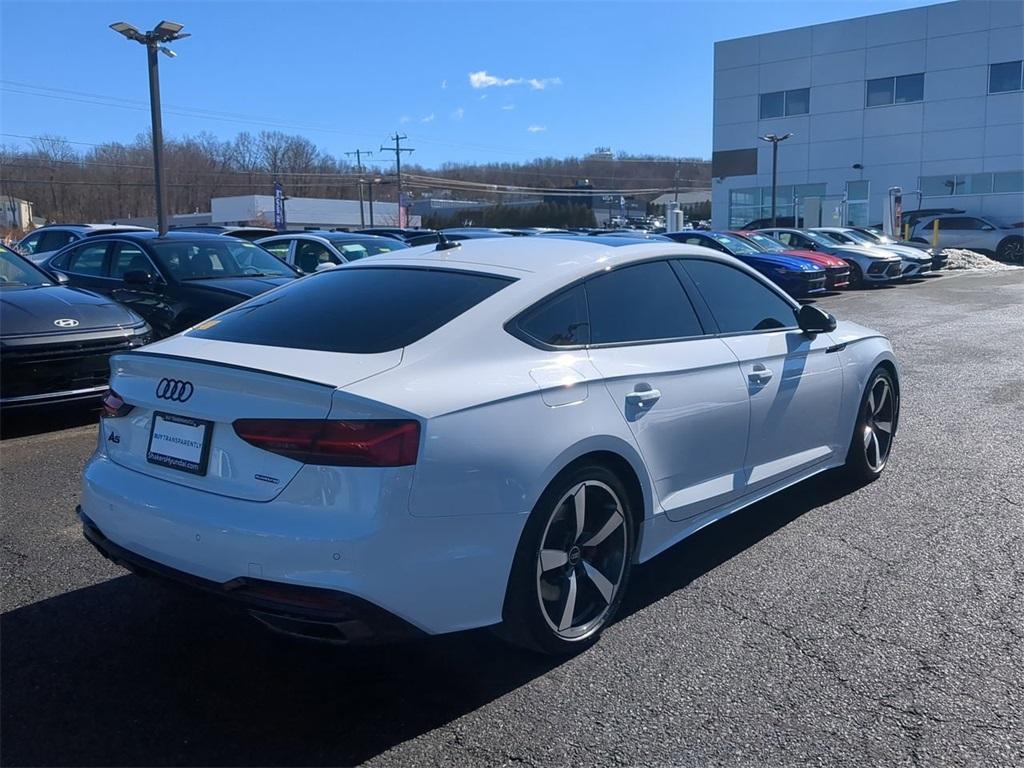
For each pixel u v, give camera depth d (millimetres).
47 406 6562
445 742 2887
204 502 3027
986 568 4258
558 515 3340
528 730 2953
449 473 2930
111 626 3711
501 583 3119
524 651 3504
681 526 4000
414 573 2877
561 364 3443
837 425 5164
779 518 5023
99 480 3424
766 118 43281
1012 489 5477
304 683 3264
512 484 3092
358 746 2867
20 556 4449
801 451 4863
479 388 3111
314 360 3113
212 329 3699
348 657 3465
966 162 38500
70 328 6742
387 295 3625
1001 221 38000
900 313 15578
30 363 6477
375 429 2832
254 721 3012
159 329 8859
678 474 3916
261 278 9570
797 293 17469
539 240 4258
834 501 5309
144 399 3307
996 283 22719
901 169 40031
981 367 9898
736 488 4301
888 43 39594
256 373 2963
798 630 3645
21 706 3092
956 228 34375
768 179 43625
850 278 21219
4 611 3844
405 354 3146
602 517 3551
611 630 3666
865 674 3289
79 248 10055
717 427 4105
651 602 3930
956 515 5020
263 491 2926
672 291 4180
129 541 3234
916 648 3482
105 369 6883
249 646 3549
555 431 3254
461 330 3287
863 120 40656
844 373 5152
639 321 3920
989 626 3664
